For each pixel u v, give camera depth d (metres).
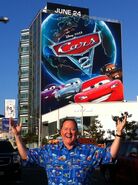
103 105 104.75
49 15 132.75
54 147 5.30
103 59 133.75
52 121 115.81
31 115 144.00
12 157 20.45
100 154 5.24
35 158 5.34
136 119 102.69
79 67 131.00
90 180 5.25
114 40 136.00
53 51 130.38
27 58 158.75
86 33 133.88
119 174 18.89
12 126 5.48
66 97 128.62
